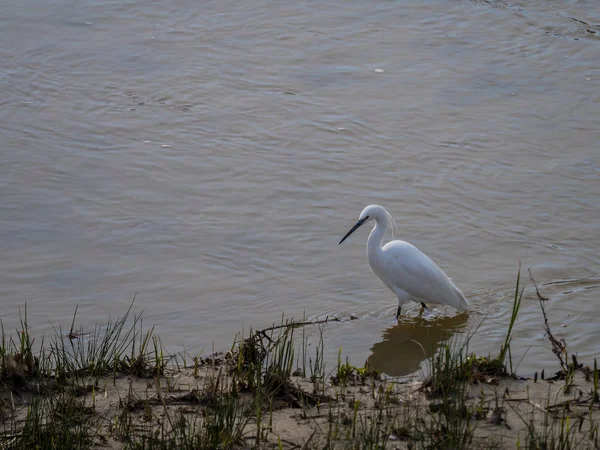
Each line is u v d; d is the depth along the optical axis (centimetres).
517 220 1416
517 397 780
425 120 1788
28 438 681
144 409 761
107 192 1476
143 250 1296
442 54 2130
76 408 745
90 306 1130
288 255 1305
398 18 2345
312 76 1995
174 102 1852
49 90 1878
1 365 825
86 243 1309
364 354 1023
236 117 1791
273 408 766
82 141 1661
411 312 1170
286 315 1126
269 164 1605
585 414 736
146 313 1116
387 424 705
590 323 1089
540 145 1683
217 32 2220
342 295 1204
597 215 1430
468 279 1241
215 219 1403
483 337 1063
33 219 1374
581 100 1886
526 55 2130
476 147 1677
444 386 788
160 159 1605
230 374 859
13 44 2089
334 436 689
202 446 665
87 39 2144
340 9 2397
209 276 1228
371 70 2031
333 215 1432
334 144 1689
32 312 1107
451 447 666
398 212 1445
